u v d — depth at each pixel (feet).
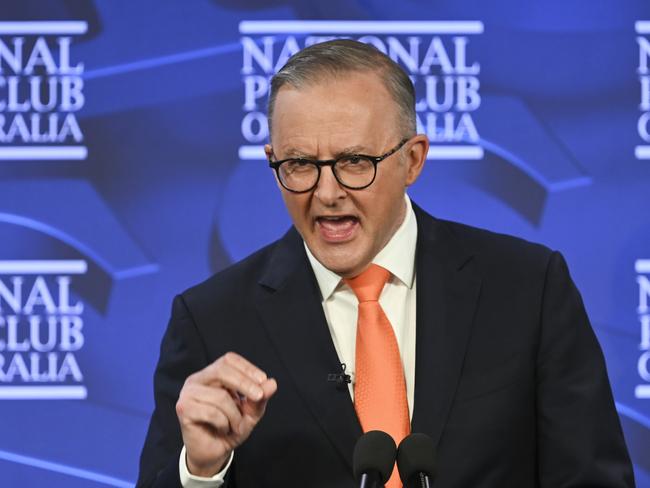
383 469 17.34
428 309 22.63
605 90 37.86
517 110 37.91
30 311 37.99
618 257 37.58
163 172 38.29
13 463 37.73
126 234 38.19
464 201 37.86
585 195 37.76
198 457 19.48
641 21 37.96
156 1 38.42
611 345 37.42
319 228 21.17
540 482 21.98
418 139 22.27
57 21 38.34
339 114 20.33
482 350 22.24
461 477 21.09
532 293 22.82
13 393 37.86
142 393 37.99
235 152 38.34
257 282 23.58
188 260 38.22
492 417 21.57
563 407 21.85
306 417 21.88
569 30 37.96
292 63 21.11
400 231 23.22
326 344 22.41
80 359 38.01
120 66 38.37
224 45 38.42
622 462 21.79
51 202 38.19
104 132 38.27
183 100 38.34
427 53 37.99
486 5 38.01
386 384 21.68
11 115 38.24
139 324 38.09
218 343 22.88
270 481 21.85
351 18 38.14
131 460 37.91
